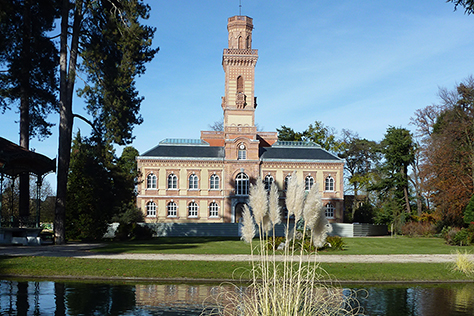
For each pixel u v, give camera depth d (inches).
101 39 1397.6
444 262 921.5
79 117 1402.6
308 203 337.1
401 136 2593.5
